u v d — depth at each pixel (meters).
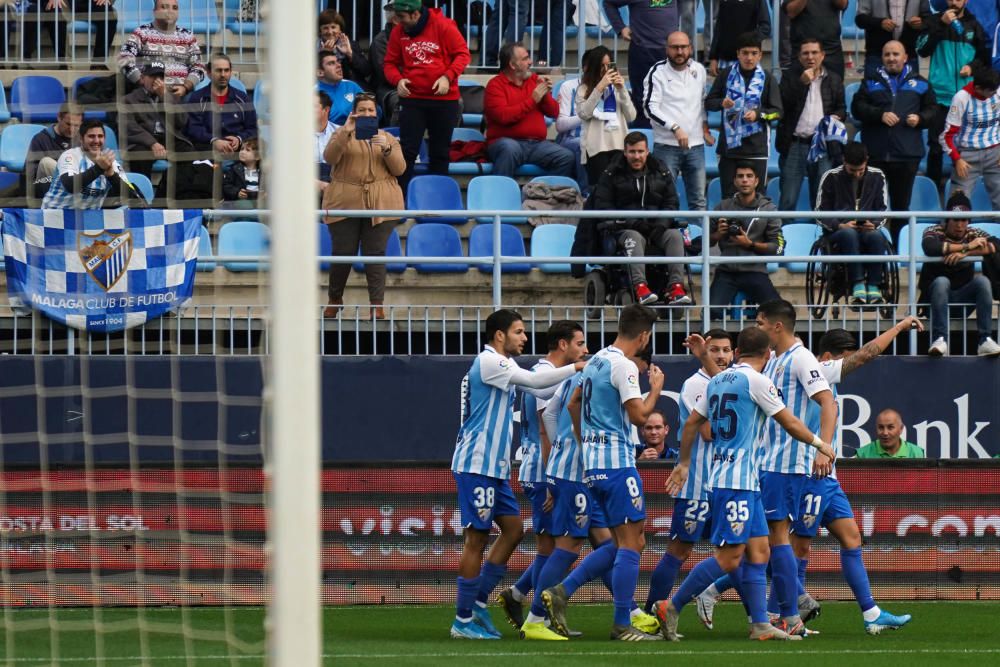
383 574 36.72
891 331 34.16
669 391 40.50
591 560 31.19
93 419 38.66
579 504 30.89
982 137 49.59
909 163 49.00
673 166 48.81
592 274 43.16
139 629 31.56
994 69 52.81
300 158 15.80
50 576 35.03
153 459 38.94
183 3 46.31
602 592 37.75
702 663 26.97
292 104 15.81
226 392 39.31
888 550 38.03
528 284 46.38
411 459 39.31
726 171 48.47
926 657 28.03
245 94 43.53
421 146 51.84
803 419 31.48
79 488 35.31
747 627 33.31
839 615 35.47
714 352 32.91
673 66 48.88
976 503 38.34
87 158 38.25
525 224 49.19
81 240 38.31
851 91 57.22
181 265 38.81
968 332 43.19
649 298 41.41
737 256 41.91
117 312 38.62
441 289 46.25
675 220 43.62
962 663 27.30
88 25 46.62
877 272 42.62
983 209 51.22
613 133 48.41
